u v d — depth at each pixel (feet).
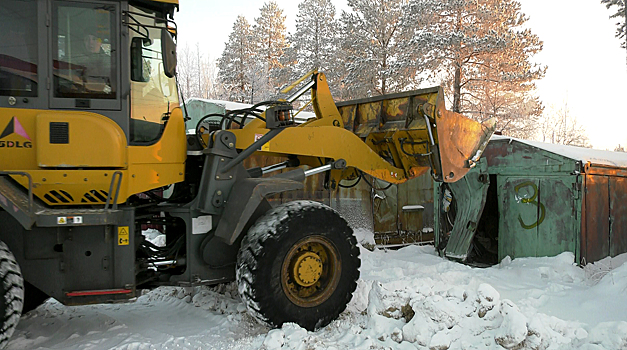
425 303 12.20
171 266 13.82
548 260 19.26
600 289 15.30
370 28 65.00
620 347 10.65
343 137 15.42
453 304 12.26
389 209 28.14
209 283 13.21
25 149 11.39
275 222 12.57
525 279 17.85
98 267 11.63
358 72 62.44
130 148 12.12
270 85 90.02
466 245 21.83
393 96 16.48
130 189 12.13
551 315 13.71
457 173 16.08
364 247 25.57
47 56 11.61
